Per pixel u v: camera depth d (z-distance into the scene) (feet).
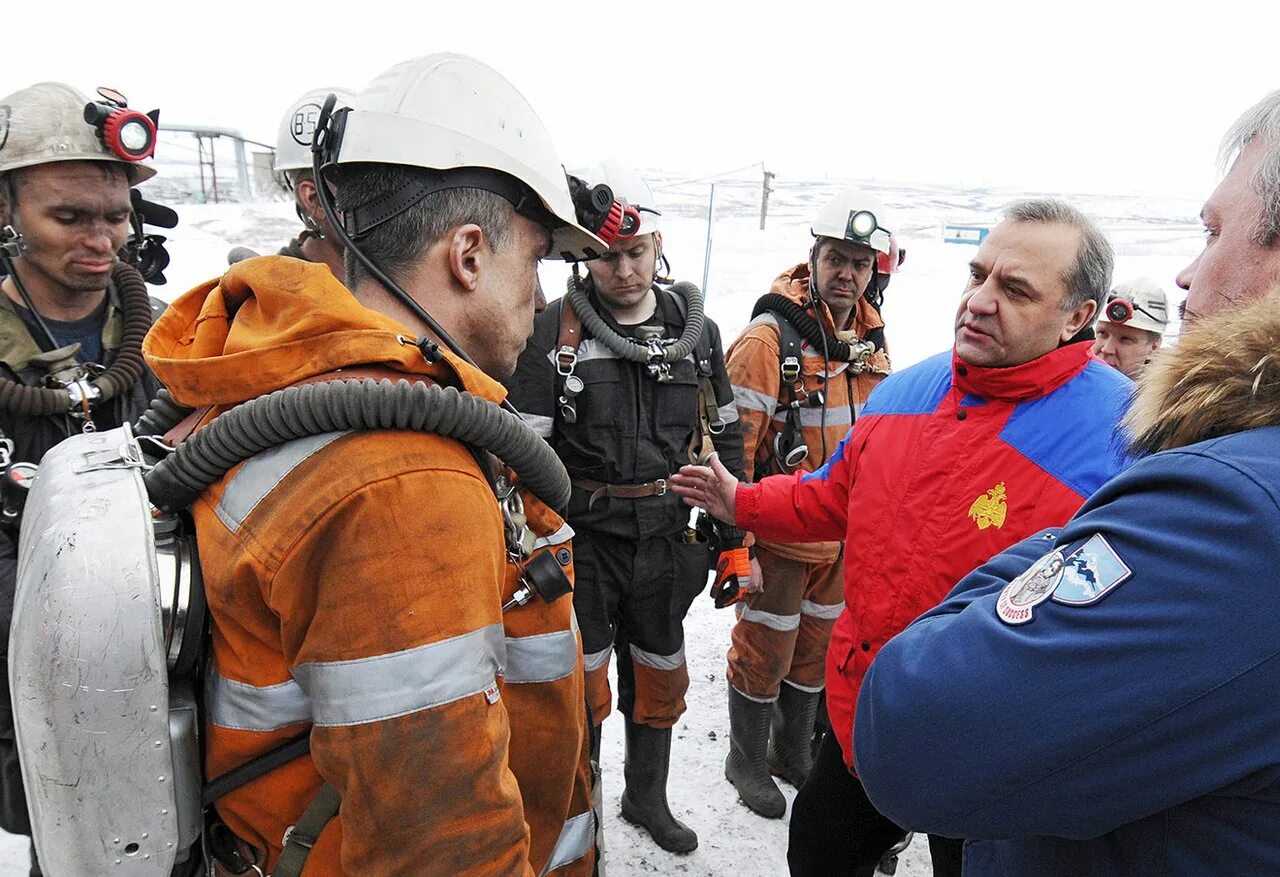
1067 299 4.74
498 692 2.64
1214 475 2.13
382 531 2.45
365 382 2.54
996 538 4.83
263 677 2.64
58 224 5.16
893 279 32.89
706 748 9.32
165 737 2.50
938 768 2.52
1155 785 2.19
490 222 3.09
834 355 8.59
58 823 2.47
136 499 2.58
